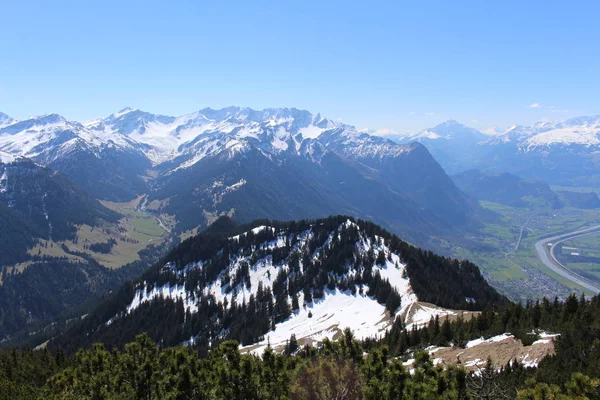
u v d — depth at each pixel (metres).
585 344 51.50
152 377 48.28
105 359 58.88
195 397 42.97
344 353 39.25
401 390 33.19
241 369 41.31
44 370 105.88
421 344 93.00
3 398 56.28
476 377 37.69
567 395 27.98
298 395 35.59
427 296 165.00
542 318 81.31
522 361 58.16
